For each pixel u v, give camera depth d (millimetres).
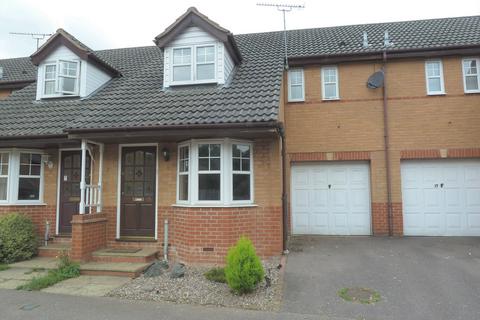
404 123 11406
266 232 8672
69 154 10195
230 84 10102
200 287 6805
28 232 9078
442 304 5961
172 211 9102
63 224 9984
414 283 6859
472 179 11164
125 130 8281
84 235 8305
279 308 5883
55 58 11469
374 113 11586
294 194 11922
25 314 5598
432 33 12414
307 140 11828
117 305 6012
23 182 10047
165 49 10633
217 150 8602
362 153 11523
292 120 11961
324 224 11703
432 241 10289
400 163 11383
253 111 8141
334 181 11805
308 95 12008
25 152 10039
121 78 12750
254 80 10086
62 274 7543
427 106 11336
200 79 10336
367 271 7559
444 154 11109
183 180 9031
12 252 8562
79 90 11250
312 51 12234
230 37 10258
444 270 7531
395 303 6027
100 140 9211
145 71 12078
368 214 11547
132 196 9461
